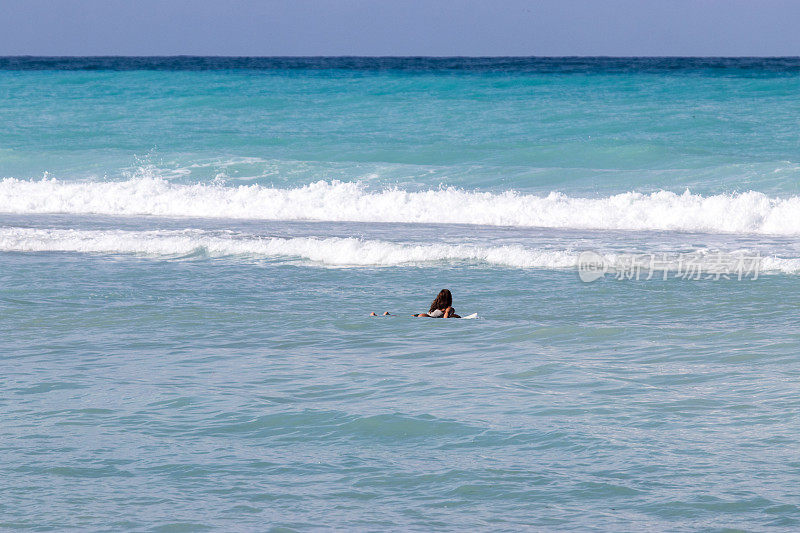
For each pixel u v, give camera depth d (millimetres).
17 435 31844
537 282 65812
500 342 48406
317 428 32531
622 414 33594
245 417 34062
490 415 33812
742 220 91750
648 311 56031
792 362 41406
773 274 66438
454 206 100312
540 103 188750
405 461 28812
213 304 59281
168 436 31734
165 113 186125
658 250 77750
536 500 25234
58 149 145375
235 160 128500
